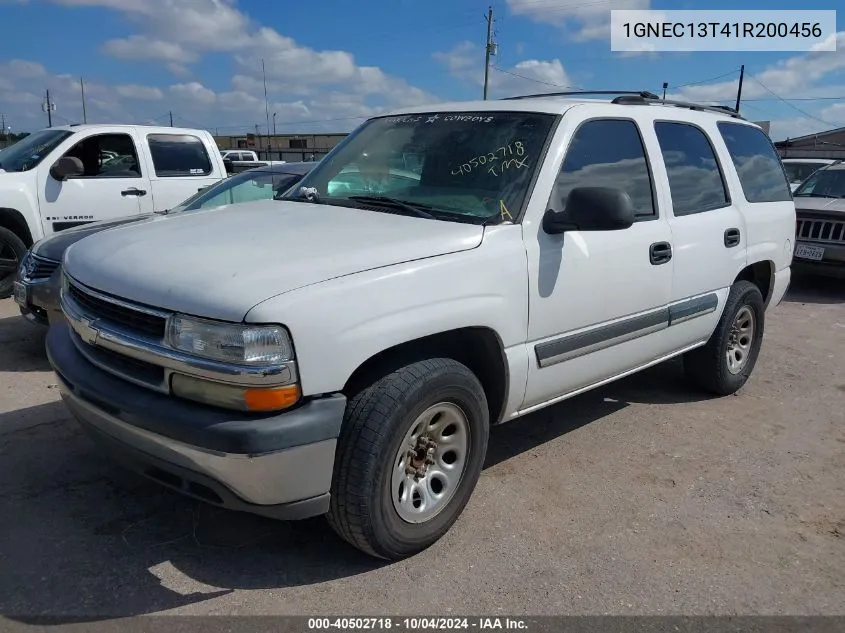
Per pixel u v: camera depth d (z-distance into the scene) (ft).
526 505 11.80
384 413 9.07
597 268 12.07
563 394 12.41
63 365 9.96
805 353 21.80
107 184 26.99
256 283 8.44
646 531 11.19
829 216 30.76
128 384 9.11
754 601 9.59
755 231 16.71
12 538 10.27
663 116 14.48
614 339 12.84
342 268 8.99
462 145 12.29
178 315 8.43
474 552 10.40
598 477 12.93
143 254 9.63
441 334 10.14
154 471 9.20
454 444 10.57
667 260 13.71
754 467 13.64
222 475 8.32
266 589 9.38
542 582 9.77
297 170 22.99
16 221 25.22
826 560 10.62
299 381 8.36
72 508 11.15
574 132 12.09
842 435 15.39
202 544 10.33
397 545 9.78
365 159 13.28
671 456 13.96
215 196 22.15
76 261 10.41
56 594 9.09
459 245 10.16
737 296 16.38
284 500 8.67
